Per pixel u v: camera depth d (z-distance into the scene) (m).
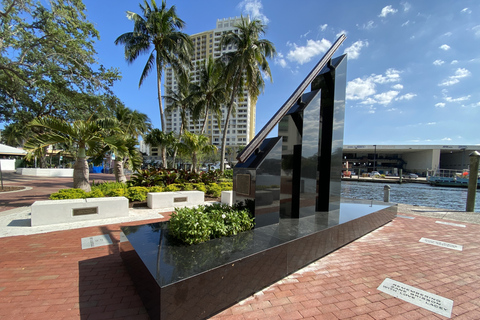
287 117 5.44
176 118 90.12
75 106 19.34
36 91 18.70
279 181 4.66
